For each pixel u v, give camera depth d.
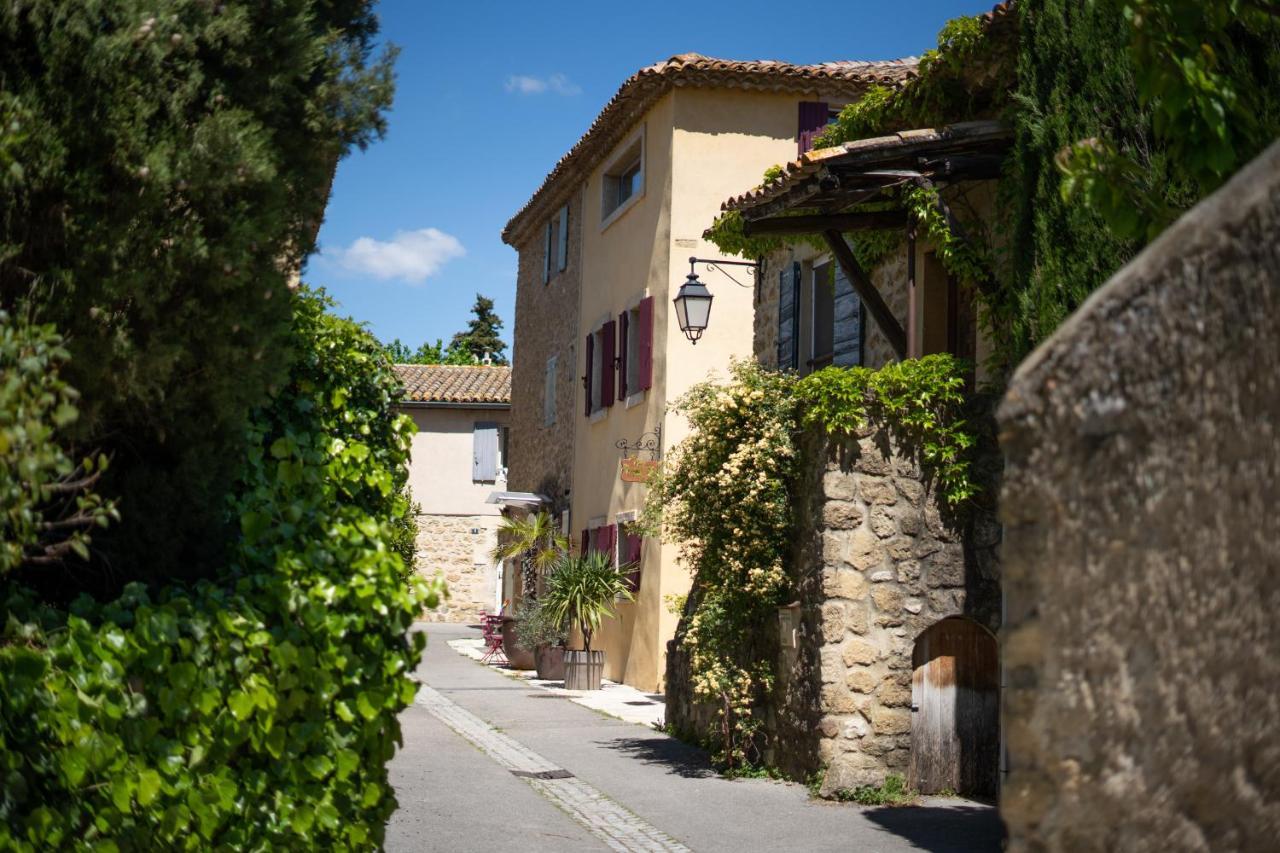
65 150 3.90
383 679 4.80
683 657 13.77
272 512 5.04
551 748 12.95
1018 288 8.70
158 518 4.74
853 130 12.26
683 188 18.69
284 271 4.84
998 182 10.52
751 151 18.89
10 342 3.40
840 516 10.45
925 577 10.53
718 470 11.76
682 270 18.59
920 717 10.51
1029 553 1.49
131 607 4.43
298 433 5.83
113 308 4.06
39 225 3.92
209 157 4.13
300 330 5.97
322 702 4.61
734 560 11.52
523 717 15.40
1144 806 1.44
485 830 8.86
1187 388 1.45
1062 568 1.47
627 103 19.66
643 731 14.29
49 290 3.90
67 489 3.71
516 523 23.12
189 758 4.25
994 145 10.43
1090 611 1.46
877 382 10.42
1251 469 1.44
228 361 4.42
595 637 21.42
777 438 11.20
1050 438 1.48
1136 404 1.46
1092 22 8.01
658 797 10.36
